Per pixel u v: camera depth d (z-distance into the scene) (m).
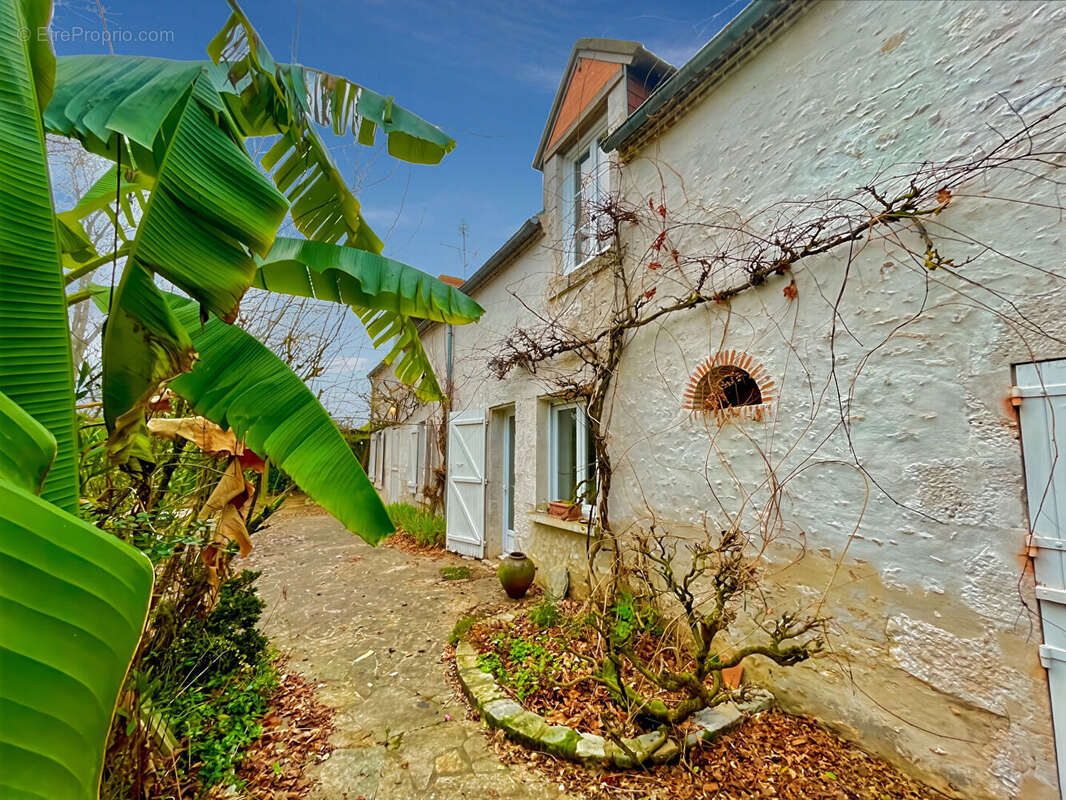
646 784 2.15
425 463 9.32
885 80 2.40
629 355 4.05
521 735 2.45
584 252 5.09
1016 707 1.86
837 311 2.54
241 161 1.71
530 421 5.57
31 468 0.86
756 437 2.92
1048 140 1.87
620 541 3.98
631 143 4.02
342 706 2.87
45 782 0.66
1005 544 1.92
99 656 0.74
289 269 2.89
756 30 2.96
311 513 11.74
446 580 5.62
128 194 2.73
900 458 2.25
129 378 1.59
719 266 3.25
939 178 2.16
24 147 1.36
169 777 2.08
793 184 2.80
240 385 1.99
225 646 2.71
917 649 2.16
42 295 1.32
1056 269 1.83
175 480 2.59
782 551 2.74
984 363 2.01
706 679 3.00
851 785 2.11
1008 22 1.99
